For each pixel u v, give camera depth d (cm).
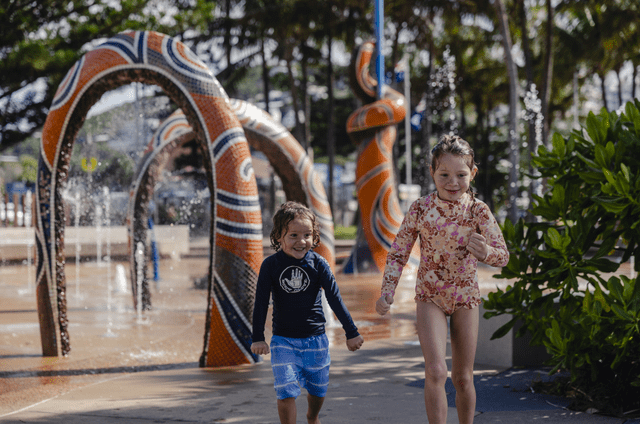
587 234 457
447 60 3747
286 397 333
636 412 413
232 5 3191
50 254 680
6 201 2541
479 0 3000
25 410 457
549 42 2517
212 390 506
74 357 678
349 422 406
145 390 510
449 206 339
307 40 3506
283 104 5262
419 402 452
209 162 638
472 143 4669
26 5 1886
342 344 718
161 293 1295
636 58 3559
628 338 411
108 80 666
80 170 2258
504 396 463
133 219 1085
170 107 2386
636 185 431
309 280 344
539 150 507
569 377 485
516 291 490
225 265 618
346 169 5925
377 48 1515
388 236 1532
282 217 345
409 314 973
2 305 1118
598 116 505
